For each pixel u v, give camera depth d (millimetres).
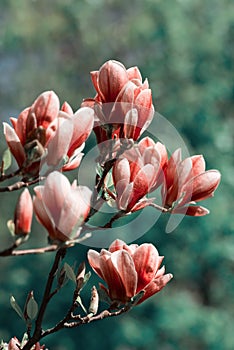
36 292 16953
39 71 22859
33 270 17188
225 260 15977
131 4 21875
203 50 16672
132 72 1708
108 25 21828
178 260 16422
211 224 15234
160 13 17062
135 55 19547
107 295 1694
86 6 21453
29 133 1521
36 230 17031
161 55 17062
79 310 16172
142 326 15977
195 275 16562
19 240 1485
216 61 16781
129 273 1658
